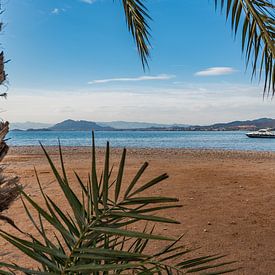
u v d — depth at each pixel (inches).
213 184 369.4
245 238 188.5
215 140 2652.6
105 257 39.4
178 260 149.4
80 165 548.4
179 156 840.9
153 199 41.0
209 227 209.0
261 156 878.4
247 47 110.3
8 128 58.1
